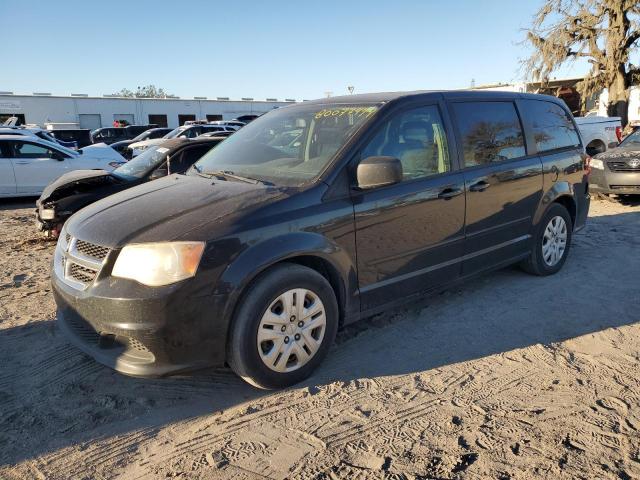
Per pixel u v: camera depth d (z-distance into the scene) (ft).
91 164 43.93
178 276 9.68
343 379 11.61
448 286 14.47
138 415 10.47
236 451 9.27
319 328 11.46
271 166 13.01
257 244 10.37
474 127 14.94
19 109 143.43
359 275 12.14
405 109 13.38
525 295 16.30
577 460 8.80
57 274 11.39
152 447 9.48
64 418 10.38
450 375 11.71
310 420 10.11
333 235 11.46
